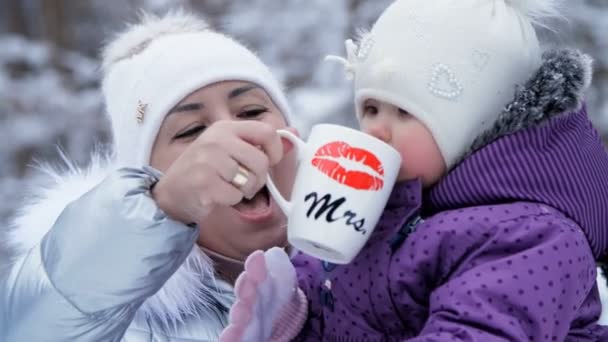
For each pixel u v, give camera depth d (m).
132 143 2.21
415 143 1.71
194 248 2.07
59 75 9.11
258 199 2.12
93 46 10.97
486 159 1.68
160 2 7.27
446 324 1.52
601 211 1.72
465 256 1.62
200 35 2.26
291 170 2.15
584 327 1.74
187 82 2.11
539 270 1.54
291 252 2.26
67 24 10.58
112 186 1.65
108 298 1.60
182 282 1.96
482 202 1.68
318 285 1.91
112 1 10.80
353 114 6.45
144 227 1.60
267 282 1.80
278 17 7.33
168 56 2.16
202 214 1.60
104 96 2.46
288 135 1.68
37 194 2.30
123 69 2.28
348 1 7.08
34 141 8.56
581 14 6.59
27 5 10.66
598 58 6.61
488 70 1.71
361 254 1.76
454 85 1.69
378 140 1.63
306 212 1.62
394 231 1.71
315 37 7.25
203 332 1.93
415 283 1.67
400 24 1.75
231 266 2.17
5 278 1.70
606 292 2.25
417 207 1.70
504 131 1.69
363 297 1.74
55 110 8.64
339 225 1.61
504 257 1.58
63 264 1.62
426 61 1.71
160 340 1.89
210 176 1.57
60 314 1.61
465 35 1.71
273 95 2.26
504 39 1.71
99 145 2.91
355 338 1.76
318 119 6.39
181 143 2.14
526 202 1.66
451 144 1.71
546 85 1.68
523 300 1.51
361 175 1.61
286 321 1.87
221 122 1.64
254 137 1.62
